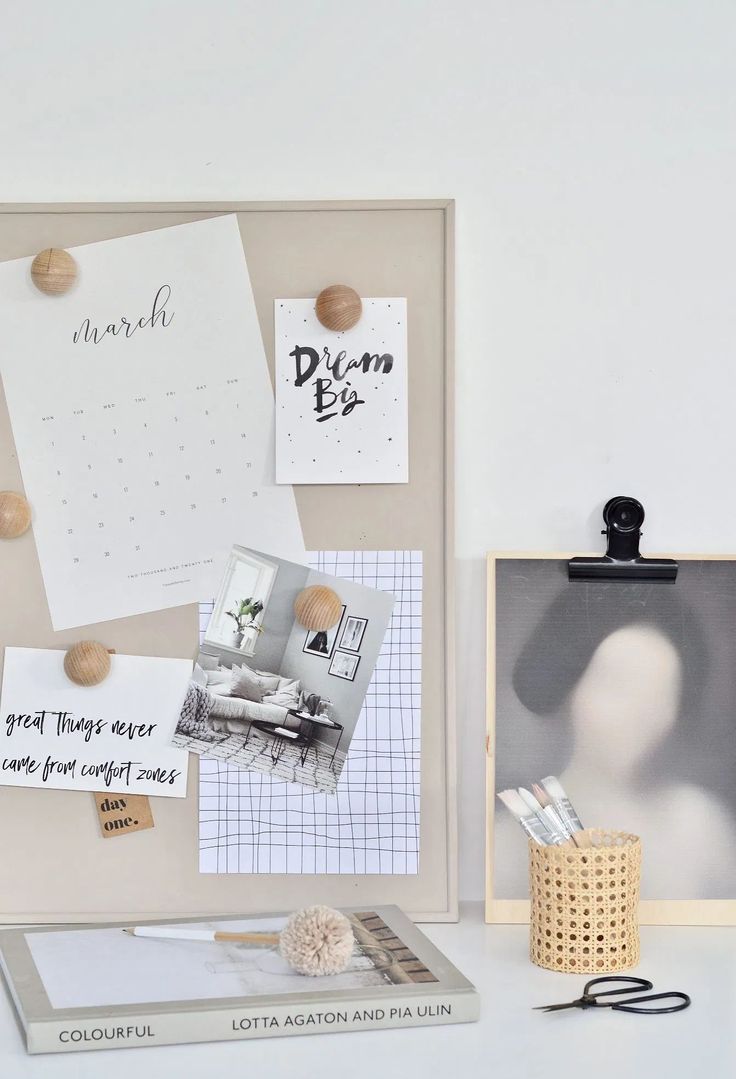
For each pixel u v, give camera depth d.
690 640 1.08
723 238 1.09
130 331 1.08
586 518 1.10
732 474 1.10
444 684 1.07
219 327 1.08
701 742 1.07
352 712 1.07
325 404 1.07
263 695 1.07
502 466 1.10
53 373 1.08
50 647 1.08
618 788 1.07
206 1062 0.73
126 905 1.06
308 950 0.81
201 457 1.08
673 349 1.10
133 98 1.09
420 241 1.07
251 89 1.09
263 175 1.09
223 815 1.06
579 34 1.09
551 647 1.08
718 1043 0.77
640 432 1.10
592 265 1.10
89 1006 0.76
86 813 1.06
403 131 1.09
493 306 1.10
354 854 1.06
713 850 1.06
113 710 1.07
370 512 1.08
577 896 0.91
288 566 1.07
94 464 1.08
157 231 1.08
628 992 0.86
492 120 1.09
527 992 0.86
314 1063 0.73
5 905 1.06
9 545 1.08
